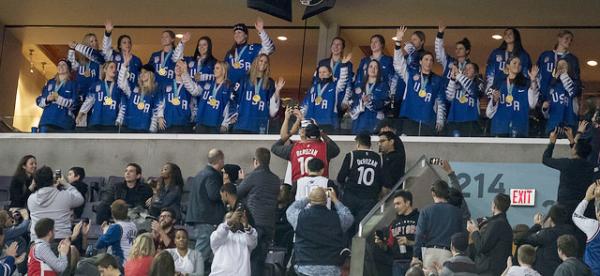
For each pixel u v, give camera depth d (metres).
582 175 49.00
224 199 46.78
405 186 46.09
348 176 49.38
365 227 43.31
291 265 45.59
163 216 47.22
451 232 43.47
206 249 46.97
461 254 42.28
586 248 44.75
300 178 48.22
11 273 45.94
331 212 44.59
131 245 47.00
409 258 44.16
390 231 44.53
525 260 41.47
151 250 43.12
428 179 47.69
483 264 43.12
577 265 41.03
